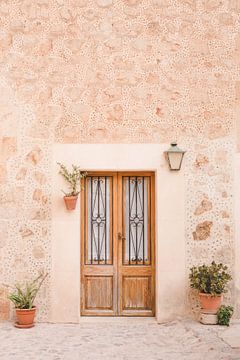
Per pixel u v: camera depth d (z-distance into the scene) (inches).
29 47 265.3
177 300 259.8
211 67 265.6
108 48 265.7
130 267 269.1
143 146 264.1
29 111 263.9
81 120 264.4
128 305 269.0
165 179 263.4
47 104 264.4
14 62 264.7
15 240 260.7
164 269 261.1
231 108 264.5
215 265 251.4
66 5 266.2
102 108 264.7
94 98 264.8
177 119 264.5
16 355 203.6
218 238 261.6
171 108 264.7
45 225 261.4
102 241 271.1
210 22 266.5
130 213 271.9
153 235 269.7
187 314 259.8
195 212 262.5
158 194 263.1
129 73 265.3
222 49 265.9
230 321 254.5
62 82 264.7
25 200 262.1
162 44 266.1
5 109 263.7
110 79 265.3
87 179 271.9
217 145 263.9
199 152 263.7
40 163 263.3
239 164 263.1
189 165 263.6
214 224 261.9
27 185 262.5
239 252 261.0
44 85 264.7
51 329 246.4
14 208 261.6
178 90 265.0
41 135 263.9
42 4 266.4
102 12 266.7
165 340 228.1
